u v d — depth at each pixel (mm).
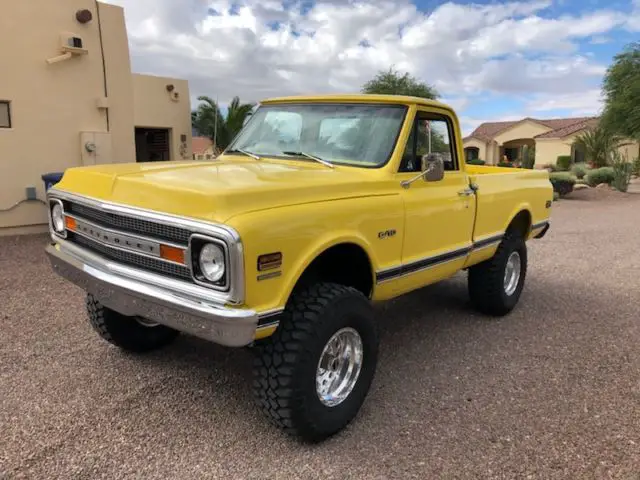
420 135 4254
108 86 10969
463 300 6402
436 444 3318
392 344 4961
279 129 4547
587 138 31672
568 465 3125
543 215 6344
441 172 4078
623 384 4195
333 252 3578
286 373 3041
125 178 3230
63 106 10383
